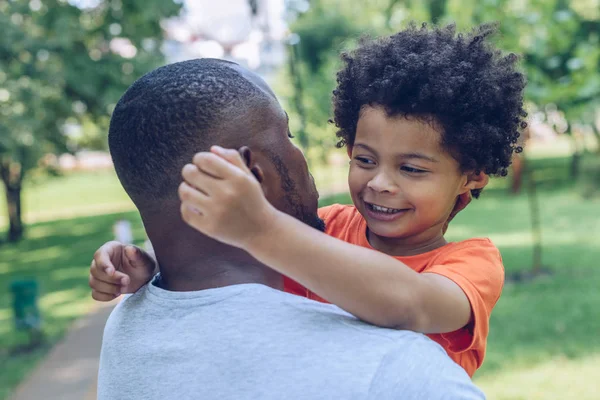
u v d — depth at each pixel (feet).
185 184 3.29
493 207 53.72
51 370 23.09
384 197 4.65
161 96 3.76
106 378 4.02
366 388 3.35
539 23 26.48
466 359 4.51
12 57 40.40
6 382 22.02
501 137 4.84
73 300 36.06
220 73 3.89
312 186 4.25
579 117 28.22
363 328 3.60
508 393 17.13
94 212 89.86
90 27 47.11
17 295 26.35
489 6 26.17
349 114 5.17
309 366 3.43
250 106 3.88
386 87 4.50
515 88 5.00
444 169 4.62
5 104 39.27
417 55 4.64
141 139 3.77
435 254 4.83
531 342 21.03
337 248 3.47
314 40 71.46
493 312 24.76
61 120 51.98
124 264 4.57
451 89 4.43
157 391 3.65
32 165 46.60
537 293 26.91
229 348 3.55
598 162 54.60
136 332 3.90
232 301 3.71
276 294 3.74
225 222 3.25
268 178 3.96
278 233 3.34
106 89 45.83
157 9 45.52
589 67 26.50
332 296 3.49
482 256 4.63
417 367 3.45
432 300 3.80
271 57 31.12
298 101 37.17
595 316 23.12
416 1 32.81
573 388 17.11
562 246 36.14
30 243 64.59
